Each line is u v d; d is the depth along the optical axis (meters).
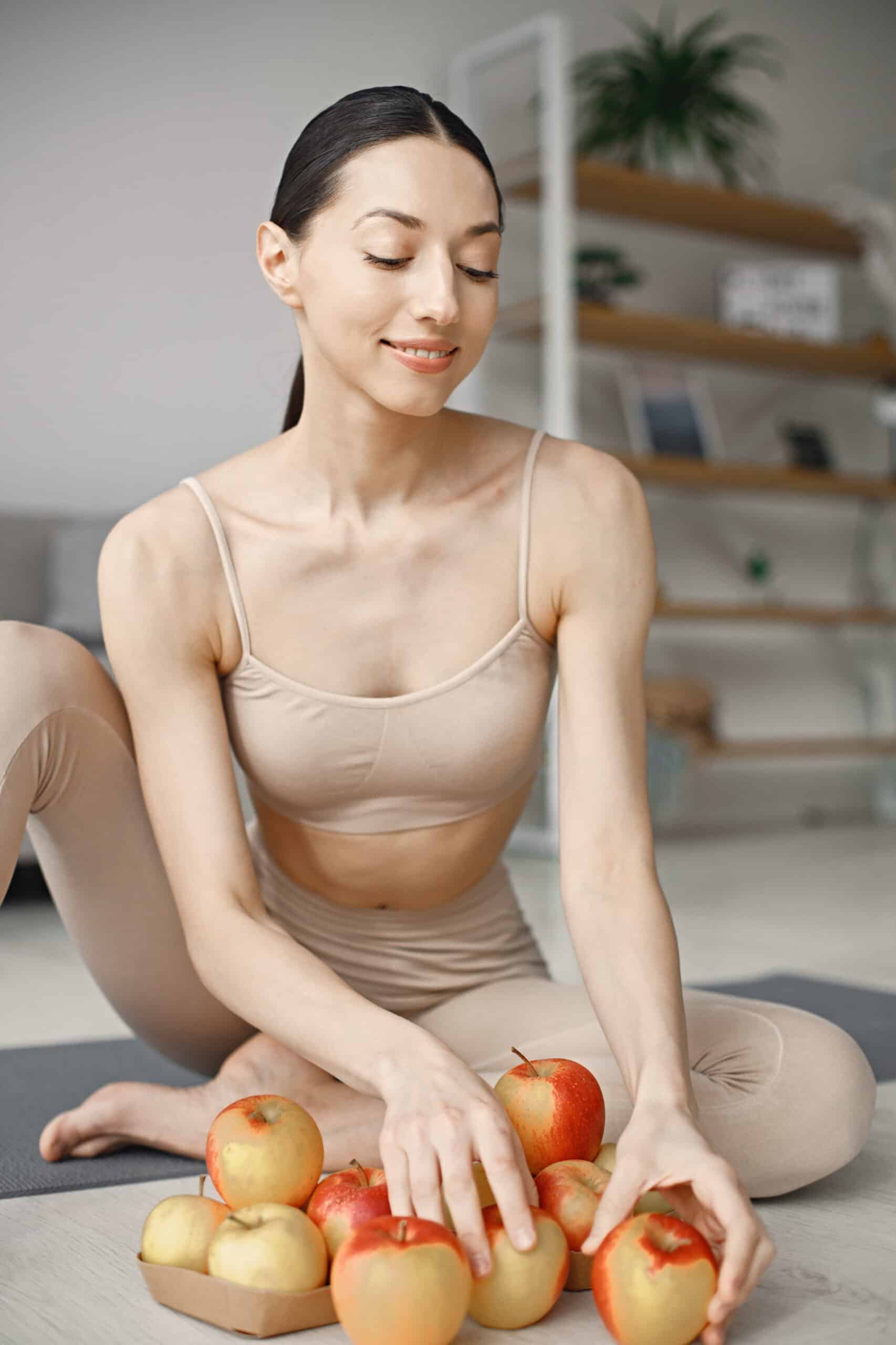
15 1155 1.50
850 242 6.16
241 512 1.35
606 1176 1.07
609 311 5.28
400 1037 1.06
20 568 4.25
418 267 1.16
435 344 1.17
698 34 5.59
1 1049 2.16
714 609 5.56
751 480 5.69
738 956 3.02
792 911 3.65
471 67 5.43
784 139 6.30
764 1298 1.06
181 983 1.52
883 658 6.45
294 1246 0.99
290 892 1.53
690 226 5.94
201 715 1.30
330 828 1.41
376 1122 1.38
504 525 1.35
